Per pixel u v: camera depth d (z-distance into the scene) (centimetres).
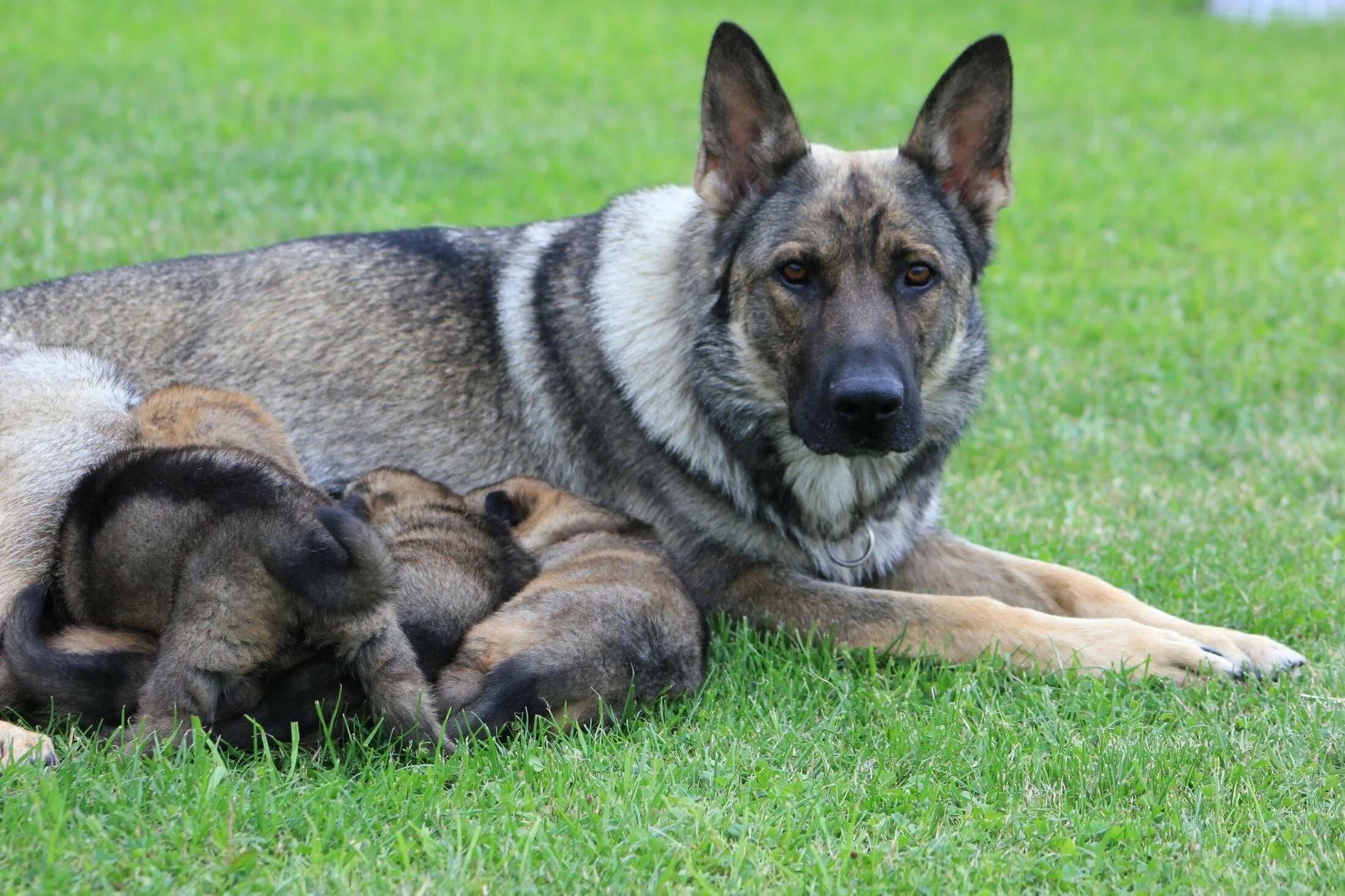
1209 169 1795
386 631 504
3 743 490
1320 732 557
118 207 1241
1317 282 1323
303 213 1284
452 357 726
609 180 1542
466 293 739
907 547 734
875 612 657
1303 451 949
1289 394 1068
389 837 443
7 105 1622
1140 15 3209
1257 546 784
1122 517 838
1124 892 441
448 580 578
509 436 728
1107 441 967
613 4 2856
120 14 2303
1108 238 1457
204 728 489
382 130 1695
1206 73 2520
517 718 523
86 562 552
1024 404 1026
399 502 642
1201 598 727
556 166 1573
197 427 633
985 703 588
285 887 409
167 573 521
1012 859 455
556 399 722
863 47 2570
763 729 551
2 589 577
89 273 741
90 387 640
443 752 505
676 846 447
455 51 2270
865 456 645
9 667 521
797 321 650
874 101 2102
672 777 497
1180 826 478
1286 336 1168
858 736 553
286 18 2423
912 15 3006
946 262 668
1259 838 476
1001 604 659
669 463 694
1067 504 852
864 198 650
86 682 510
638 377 696
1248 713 586
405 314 729
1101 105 2212
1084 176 1730
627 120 1888
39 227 1156
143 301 721
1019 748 532
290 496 537
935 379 686
